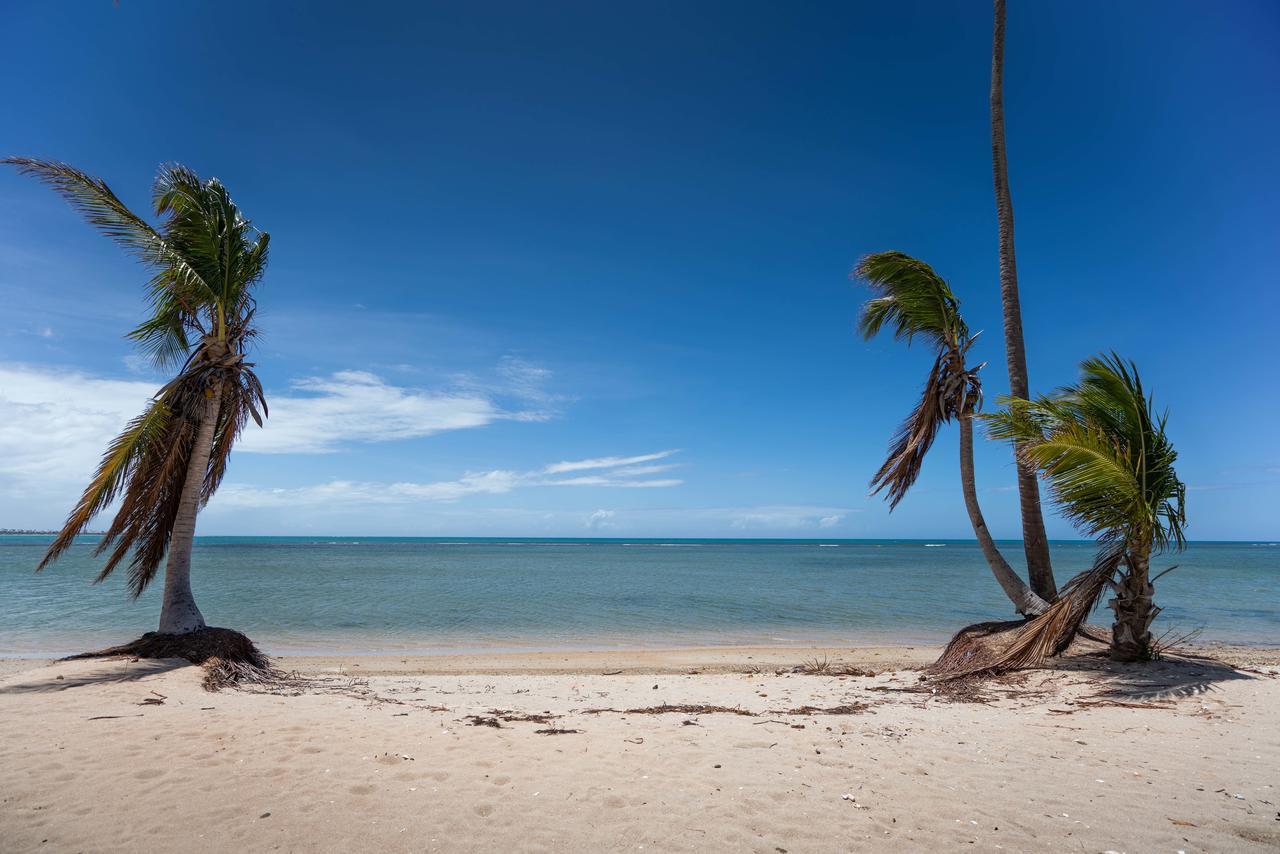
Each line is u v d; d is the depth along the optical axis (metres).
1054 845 4.20
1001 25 12.81
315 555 78.94
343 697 9.34
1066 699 8.52
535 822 4.51
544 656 15.37
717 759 5.99
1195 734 6.71
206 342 11.54
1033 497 11.89
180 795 4.86
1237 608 25.08
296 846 4.09
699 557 87.62
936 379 12.38
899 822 4.55
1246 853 4.07
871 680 11.02
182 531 11.20
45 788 4.92
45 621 20.39
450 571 48.81
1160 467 9.38
